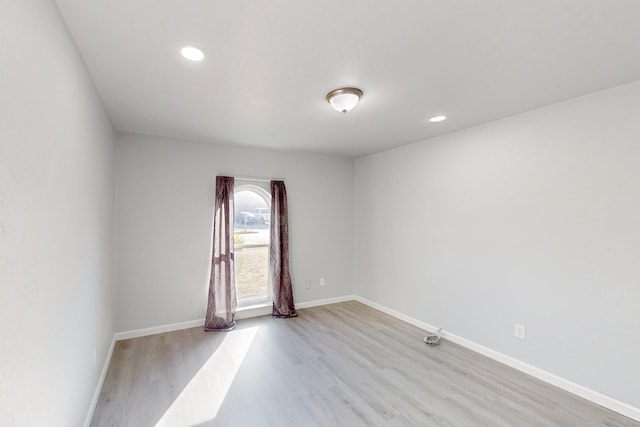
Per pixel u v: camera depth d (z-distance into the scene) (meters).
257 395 2.37
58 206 1.41
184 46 1.69
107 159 2.80
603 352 2.26
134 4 1.34
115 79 2.10
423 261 3.78
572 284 2.43
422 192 3.80
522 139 2.76
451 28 1.53
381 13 1.41
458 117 2.88
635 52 1.75
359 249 4.93
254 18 1.44
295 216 4.50
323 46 1.69
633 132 2.12
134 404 2.24
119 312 3.36
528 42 1.65
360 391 2.43
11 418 0.95
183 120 2.98
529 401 2.30
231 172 4.01
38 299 1.17
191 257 3.75
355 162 5.00
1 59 0.88
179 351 3.11
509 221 2.86
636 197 2.11
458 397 2.35
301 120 2.98
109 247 2.94
